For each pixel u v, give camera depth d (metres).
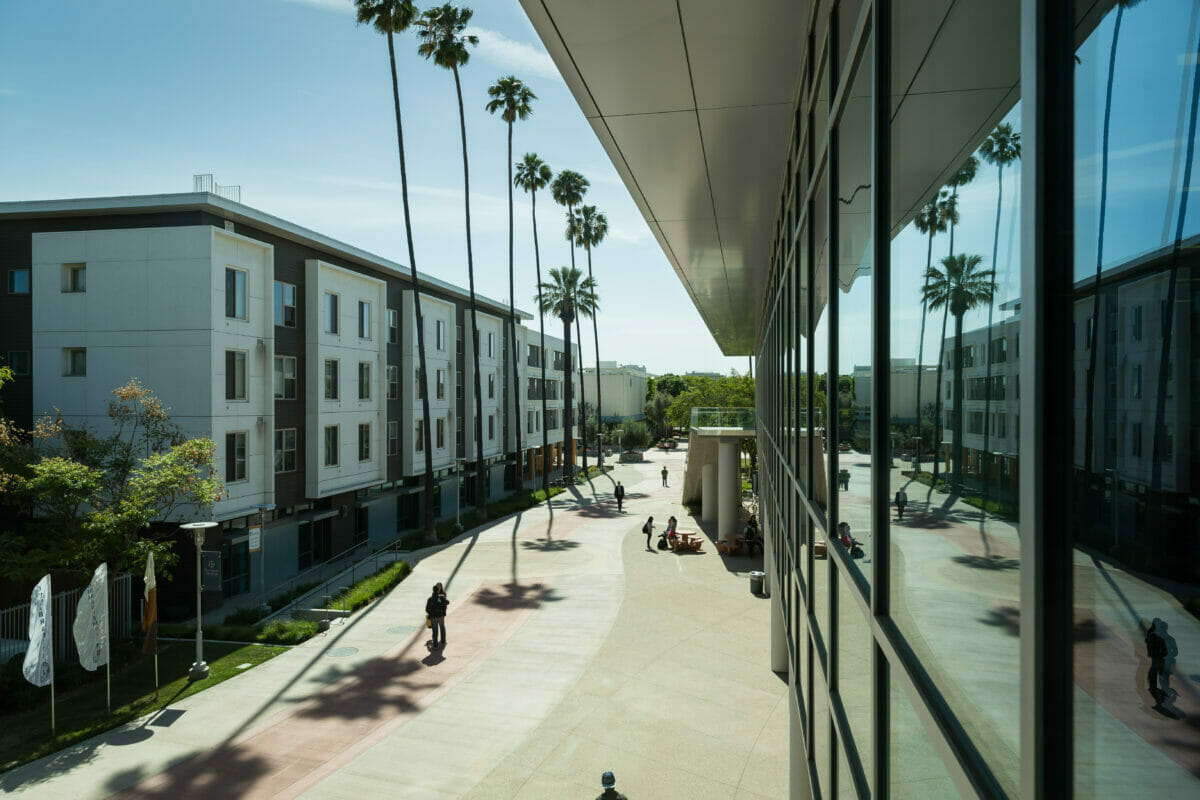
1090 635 1.09
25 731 12.18
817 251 5.23
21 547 16.66
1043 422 1.21
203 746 11.59
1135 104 0.95
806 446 5.75
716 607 19.72
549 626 18.06
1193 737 0.84
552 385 62.44
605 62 6.13
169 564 18.47
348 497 29.72
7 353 22.59
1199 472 0.84
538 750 11.48
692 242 13.57
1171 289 0.88
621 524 33.91
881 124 2.51
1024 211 1.26
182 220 21.94
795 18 5.24
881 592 2.58
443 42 31.36
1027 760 1.25
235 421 22.75
